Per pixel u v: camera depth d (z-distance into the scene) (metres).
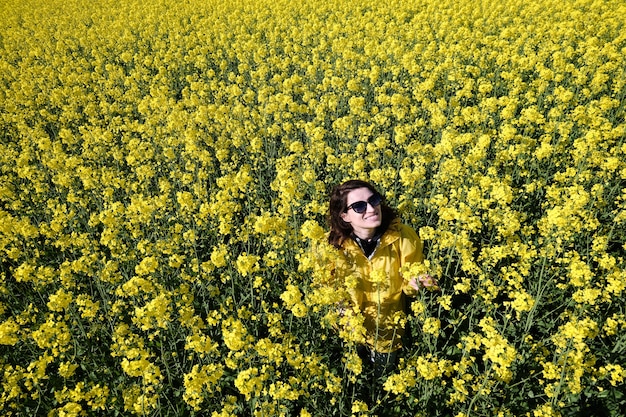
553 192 5.40
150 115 9.66
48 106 11.70
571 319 3.82
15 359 4.34
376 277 3.43
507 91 9.91
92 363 4.19
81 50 18.17
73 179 7.29
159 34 18.19
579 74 8.83
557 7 16.20
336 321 4.03
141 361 3.22
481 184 5.51
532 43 12.80
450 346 4.09
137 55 14.67
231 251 5.52
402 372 3.40
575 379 3.16
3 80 14.65
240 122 9.06
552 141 7.70
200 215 5.21
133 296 4.36
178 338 4.41
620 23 14.17
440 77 10.64
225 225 4.82
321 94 10.53
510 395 3.62
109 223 5.21
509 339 4.31
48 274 4.70
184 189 7.26
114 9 23.31
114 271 5.12
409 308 4.58
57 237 5.96
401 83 10.62
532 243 5.33
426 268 3.71
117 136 9.32
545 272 4.68
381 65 12.20
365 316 4.21
